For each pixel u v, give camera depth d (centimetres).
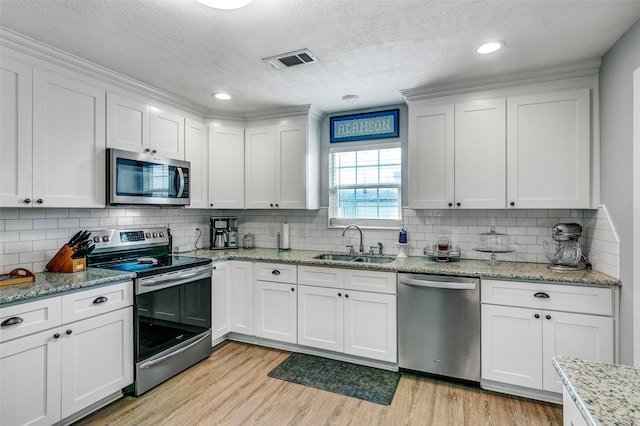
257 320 317
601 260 228
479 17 183
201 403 224
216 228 371
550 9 175
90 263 261
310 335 295
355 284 277
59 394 190
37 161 209
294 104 332
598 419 67
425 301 254
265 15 179
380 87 285
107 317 215
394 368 268
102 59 231
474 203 267
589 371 89
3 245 218
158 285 246
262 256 319
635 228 183
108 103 250
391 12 178
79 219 261
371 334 272
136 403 224
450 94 276
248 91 294
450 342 247
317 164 360
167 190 289
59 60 218
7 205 196
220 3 163
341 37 203
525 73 249
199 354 284
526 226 281
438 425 200
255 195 359
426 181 284
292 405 222
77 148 230
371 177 347
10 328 170
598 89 232
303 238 370
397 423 203
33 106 206
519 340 227
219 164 352
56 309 189
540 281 221
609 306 205
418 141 287
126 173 255
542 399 224
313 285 293
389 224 338
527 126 251
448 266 262
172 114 307
